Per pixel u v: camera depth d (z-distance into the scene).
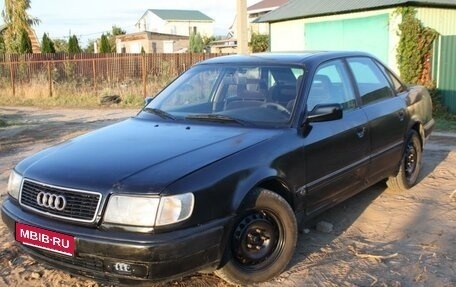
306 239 4.77
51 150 4.13
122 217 3.24
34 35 38.81
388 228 5.04
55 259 3.45
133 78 23.36
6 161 8.85
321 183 4.41
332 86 4.87
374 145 5.18
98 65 24.31
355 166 4.86
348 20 15.88
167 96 5.09
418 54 13.53
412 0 13.59
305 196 4.24
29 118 16.38
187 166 3.47
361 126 4.95
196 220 3.31
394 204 5.72
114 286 3.80
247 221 3.70
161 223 3.21
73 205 3.38
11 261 4.34
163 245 3.16
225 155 3.66
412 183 6.25
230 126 4.31
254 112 4.43
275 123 4.28
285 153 4.00
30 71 24.53
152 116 4.78
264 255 3.84
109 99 19.75
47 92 22.11
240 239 3.65
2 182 7.20
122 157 3.67
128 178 3.35
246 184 3.62
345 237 4.82
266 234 3.84
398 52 13.91
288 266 4.17
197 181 3.37
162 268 3.20
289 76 4.64
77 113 17.44
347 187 4.82
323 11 16.50
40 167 3.73
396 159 5.75
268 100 4.52
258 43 32.81
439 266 4.16
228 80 4.86
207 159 3.58
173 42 61.69
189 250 3.26
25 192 3.68
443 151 8.51
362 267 4.16
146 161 3.57
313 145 4.28
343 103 4.91
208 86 4.94
